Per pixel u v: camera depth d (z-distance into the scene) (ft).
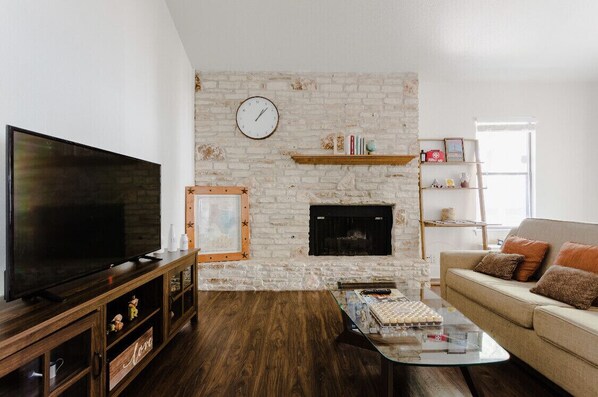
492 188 14.21
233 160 12.73
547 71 13.24
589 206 14.08
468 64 12.73
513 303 6.38
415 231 13.00
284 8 10.32
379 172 13.01
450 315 6.04
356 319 5.81
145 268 6.31
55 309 4.00
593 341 4.65
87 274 5.08
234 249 12.35
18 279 3.84
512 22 10.72
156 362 6.52
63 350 4.35
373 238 13.37
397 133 13.00
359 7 10.34
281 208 12.80
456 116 13.85
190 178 12.25
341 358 6.73
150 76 8.91
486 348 4.75
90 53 6.30
